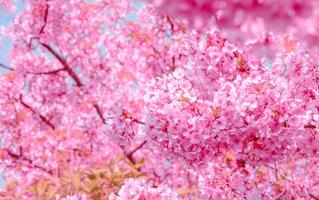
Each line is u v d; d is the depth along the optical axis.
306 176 6.09
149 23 10.30
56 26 10.03
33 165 10.09
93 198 6.58
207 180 4.68
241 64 4.30
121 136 4.34
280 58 4.36
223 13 1.23
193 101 3.84
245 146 3.95
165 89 4.11
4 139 10.71
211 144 3.94
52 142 10.28
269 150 4.00
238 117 3.75
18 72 10.72
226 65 4.30
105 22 10.75
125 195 4.57
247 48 4.17
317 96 4.17
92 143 10.54
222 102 3.75
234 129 3.78
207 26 1.26
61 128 10.95
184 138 3.85
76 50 10.69
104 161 9.96
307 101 4.30
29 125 10.88
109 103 10.52
